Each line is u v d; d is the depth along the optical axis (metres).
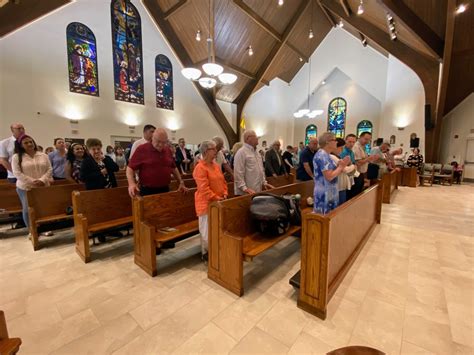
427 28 5.43
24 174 2.53
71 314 1.50
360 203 2.37
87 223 2.23
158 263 2.22
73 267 2.11
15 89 5.63
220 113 10.62
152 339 1.31
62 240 2.75
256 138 2.47
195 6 6.87
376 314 1.52
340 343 1.29
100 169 2.71
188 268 2.12
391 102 8.43
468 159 8.16
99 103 7.11
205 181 2.04
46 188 2.64
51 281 1.88
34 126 5.95
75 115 6.64
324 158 1.94
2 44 5.40
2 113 5.48
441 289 1.80
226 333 1.36
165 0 7.23
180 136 9.42
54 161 3.29
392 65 8.36
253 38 8.12
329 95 11.30
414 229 3.18
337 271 1.81
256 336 1.34
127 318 1.47
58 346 1.26
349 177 2.59
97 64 7.01
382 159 4.09
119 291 1.76
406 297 1.70
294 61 10.51
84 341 1.29
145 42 8.09
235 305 1.61
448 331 1.38
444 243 2.70
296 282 1.66
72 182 3.14
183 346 1.27
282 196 2.34
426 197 5.42
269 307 1.59
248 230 2.12
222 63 8.41
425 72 6.98
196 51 8.33
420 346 1.27
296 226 2.30
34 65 5.87
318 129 11.73
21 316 1.48
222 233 1.78
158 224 2.21
